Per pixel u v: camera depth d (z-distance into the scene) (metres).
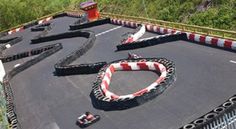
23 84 27.06
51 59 32.03
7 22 64.38
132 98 18.05
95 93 19.95
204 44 25.12
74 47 34.28
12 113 20.33
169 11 36.47
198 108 16.39
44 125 19.14
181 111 16.53
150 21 34.84
